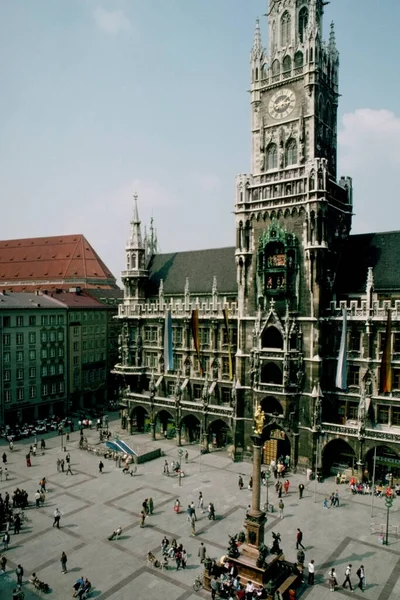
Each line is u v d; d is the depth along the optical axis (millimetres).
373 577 40812
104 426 89750
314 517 52031
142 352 87812
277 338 68438
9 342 89688
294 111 68188
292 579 39281
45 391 97500
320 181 63969
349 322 64688
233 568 39000
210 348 78438
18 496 54531
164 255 96188
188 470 66688
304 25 69000
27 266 150500
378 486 59062
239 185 70625
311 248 64188
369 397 62812
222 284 81688
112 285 148250
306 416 65438
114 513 53156
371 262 68500
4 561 41375
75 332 105500
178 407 78125
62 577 40781
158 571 41719
